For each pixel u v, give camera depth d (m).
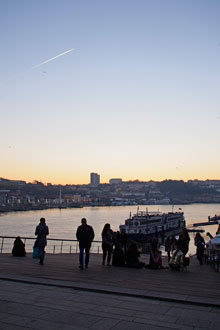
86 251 15.20
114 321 8.47
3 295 10.56
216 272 15.91
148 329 7.98
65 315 8.88
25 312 9.09
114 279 12.89
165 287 11.67
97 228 154.25
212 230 149.88
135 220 98.12
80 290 11.15
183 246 16.31
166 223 113.88
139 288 11.38
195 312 9.10
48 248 71.31
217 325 8.23
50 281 12.02
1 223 172.88
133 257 16.33
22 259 18.67
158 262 16.48
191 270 16.80
